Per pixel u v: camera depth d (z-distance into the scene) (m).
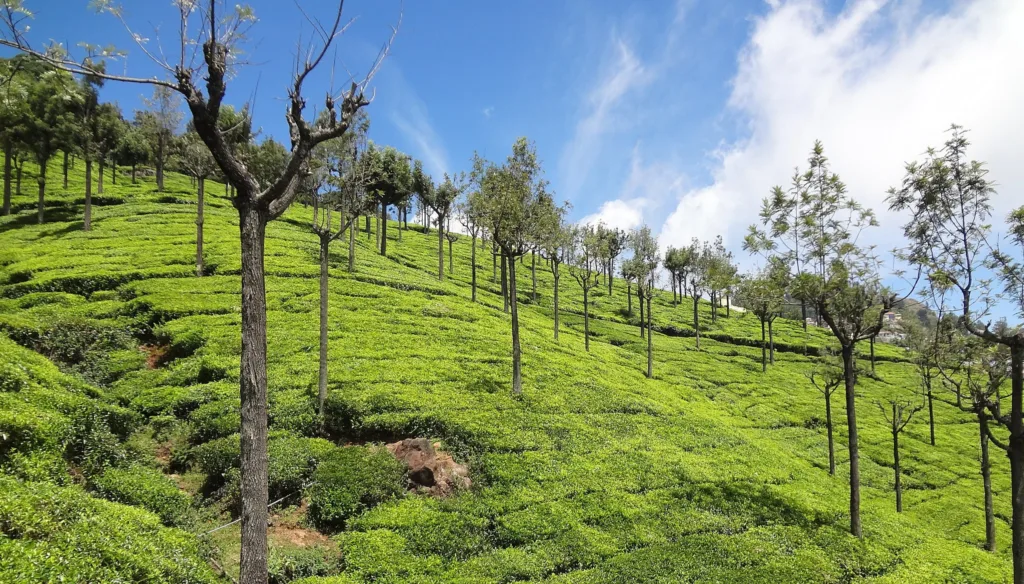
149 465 20.52
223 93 10.13
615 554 18.94
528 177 32.88
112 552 11.79
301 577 15.66
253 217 10.92
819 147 22.47
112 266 44.25
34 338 29.17
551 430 27.45
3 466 14.04
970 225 18.00
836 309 23.16
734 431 35.88
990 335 17.30
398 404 25.89
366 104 12.28
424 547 17.45
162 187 85.25
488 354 37.31
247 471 10.59
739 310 106.81
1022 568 16.98
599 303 89.88
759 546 20.66
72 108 55.41
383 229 72.69
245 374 10.76
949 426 52.34
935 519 32.34
